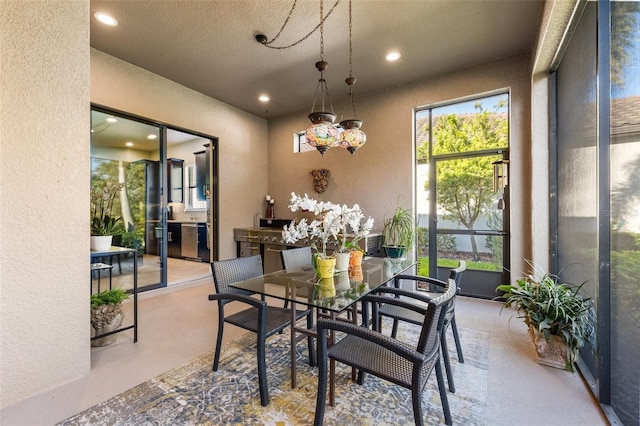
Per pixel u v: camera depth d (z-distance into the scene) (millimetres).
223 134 4613
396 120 3992
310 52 3172
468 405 1645
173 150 6852
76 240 1908
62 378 1829
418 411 1209
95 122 3303
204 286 4242
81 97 1930
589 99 1909
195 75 3723
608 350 1625
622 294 1511
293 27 2744
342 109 4422
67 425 1481
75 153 1903
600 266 1665
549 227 2830
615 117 1576
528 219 3205
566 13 2053
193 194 6516
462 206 3764
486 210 3621
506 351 2258
